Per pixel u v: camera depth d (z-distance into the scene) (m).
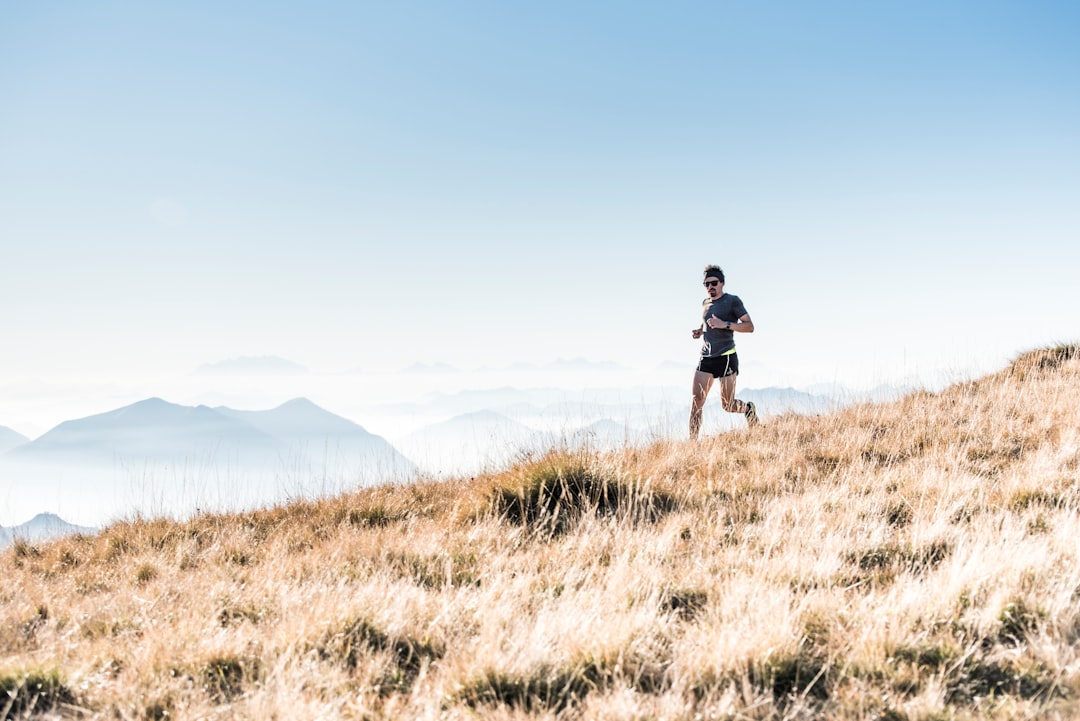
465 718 3.12
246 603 4.89
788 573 4.71
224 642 4.06
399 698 3.43
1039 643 3.50
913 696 3.19
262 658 3.76
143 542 7.81
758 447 8.91
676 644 3.75
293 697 3.24
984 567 4.23
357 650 3.89
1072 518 5.09
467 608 4.45
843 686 3.30
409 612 4.37
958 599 4.00
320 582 5.17
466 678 3.42
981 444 8.17
